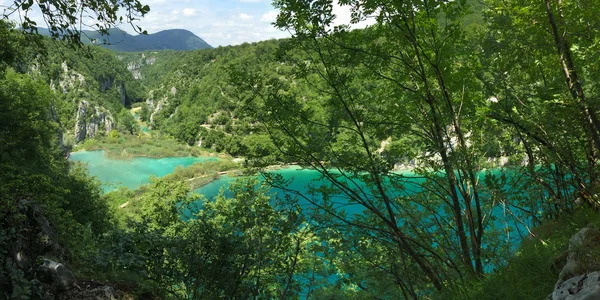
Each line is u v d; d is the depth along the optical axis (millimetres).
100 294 5387
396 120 6352
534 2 5750
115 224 30109
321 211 6809
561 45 5246
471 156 5789
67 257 6062
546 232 5781
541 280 3547
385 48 6074
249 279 9117
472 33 6758
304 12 5777
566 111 5336
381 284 6656
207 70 197125
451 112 5789
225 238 8031
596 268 2717
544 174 6121
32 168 18266
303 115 6215
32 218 5770
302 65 6328
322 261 9266
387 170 5859
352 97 6457
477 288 4309
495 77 6441
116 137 149500
